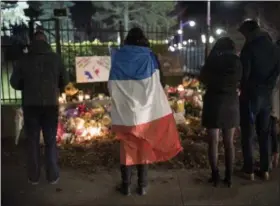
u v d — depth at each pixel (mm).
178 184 4406
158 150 3973
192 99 6934
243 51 4297
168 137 3979
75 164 5016
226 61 4055
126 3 21531
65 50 7980
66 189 4309
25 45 6543
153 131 3930
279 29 6496
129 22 22516
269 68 4230
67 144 5676
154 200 4000
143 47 3947
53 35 7316
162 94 3967
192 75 8562
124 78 3863
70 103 6410
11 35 6961
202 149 5266
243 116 4402
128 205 3896
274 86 4410
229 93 4102
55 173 4371
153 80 3893
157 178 4578
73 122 5922
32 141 4227
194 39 11789
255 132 4977
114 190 4270
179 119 6312
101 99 6688
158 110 3928
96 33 8250
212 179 4410
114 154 5246
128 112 3859
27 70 4066
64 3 20984
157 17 21766
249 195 4102
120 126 3893
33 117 4145
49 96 4137
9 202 3979
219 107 4086
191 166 4941
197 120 6480
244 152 4488
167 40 9469
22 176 4676
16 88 4172
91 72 6836
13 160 5172
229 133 4203
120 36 7980
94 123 6008
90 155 5273
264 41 4227
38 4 20156
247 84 4316
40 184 4445
